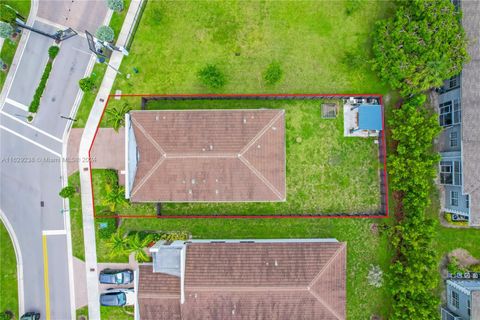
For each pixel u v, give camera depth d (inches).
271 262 1267.2
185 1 1457.9
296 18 1451.8
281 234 1430.9
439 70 1248.8
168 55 1454.2
